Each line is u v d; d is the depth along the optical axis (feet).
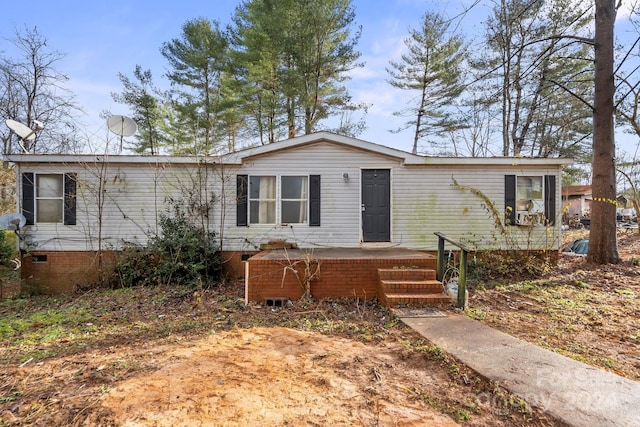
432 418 8.29
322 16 49.29
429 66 58.44
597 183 30.04
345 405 8.82
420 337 13.76
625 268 27.78
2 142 51.90
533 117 54.95
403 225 30.25
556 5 43.75
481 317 16.56
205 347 13.21
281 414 8.36
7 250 32.17
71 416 8.34
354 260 21.20
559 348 12.85
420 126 63.57
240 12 56.39
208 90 60.34
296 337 14.24
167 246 27.96
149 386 9.75
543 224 30.01
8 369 11.36
